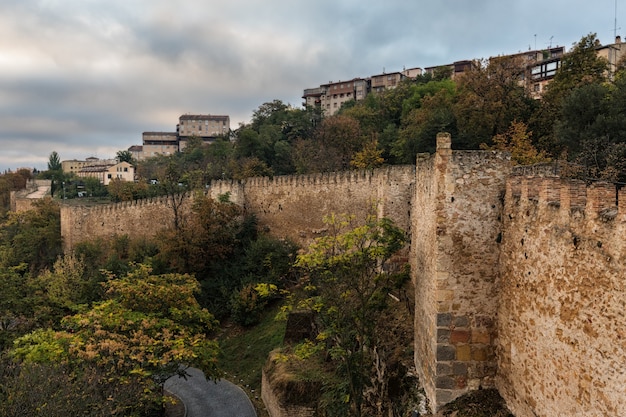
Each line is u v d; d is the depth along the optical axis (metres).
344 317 22.73
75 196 106.62
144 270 33.34
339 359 25.17
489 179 15.41
